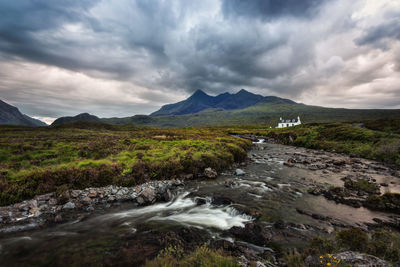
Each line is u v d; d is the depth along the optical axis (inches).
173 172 727.1
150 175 681.0
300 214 443.2
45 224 376.5
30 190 479.2
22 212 410.3
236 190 624.1
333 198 552.7
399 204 478.3
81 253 279.6
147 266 224.5
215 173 794.8
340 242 282.7
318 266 217.0
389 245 261.3
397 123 2455.7
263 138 3316.9
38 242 310.5
